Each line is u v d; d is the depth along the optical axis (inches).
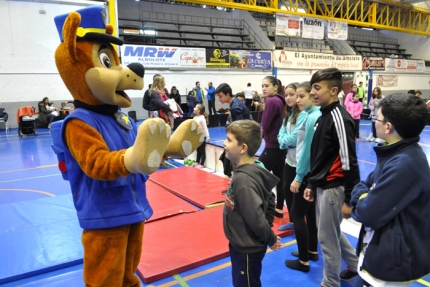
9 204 164.9
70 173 68.8
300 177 101.0
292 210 108.6
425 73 916.0
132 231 77.1
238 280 77.1
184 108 555.5
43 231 133.6
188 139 76.8
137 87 72.9
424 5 935.0
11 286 100.4
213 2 570.3
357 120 390.3
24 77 470.9
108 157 60.3
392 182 58.0
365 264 63.6
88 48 66.4
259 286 78.3
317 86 86.6
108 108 71.4
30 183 221.8
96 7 70.1
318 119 90.7
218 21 737.6
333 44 864.9
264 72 669.9
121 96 71.0
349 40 904.3
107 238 67.6
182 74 580.1
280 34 615.5
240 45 728.3
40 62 478.0
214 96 557.0
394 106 60.1
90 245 67.9
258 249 75.5
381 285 60.9
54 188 210.2
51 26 476.1
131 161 57.2
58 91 495.8
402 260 59.2
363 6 842.2
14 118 473.4
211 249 117.8
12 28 454.3
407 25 930.1
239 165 78.1
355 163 81.9
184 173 219.8
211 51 595.8
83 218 66.8
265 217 76.9
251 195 71.9
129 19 621.3
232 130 76.9
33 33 467.5
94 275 68.1
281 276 105.2
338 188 85.7
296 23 631.2
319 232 90.0
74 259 112.8
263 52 655.8
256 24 734.5
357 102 389.4
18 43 461.1
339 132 82.4
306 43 819.4
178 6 692.1
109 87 65.9
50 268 108.6
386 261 59.7
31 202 167.8
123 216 67.5
